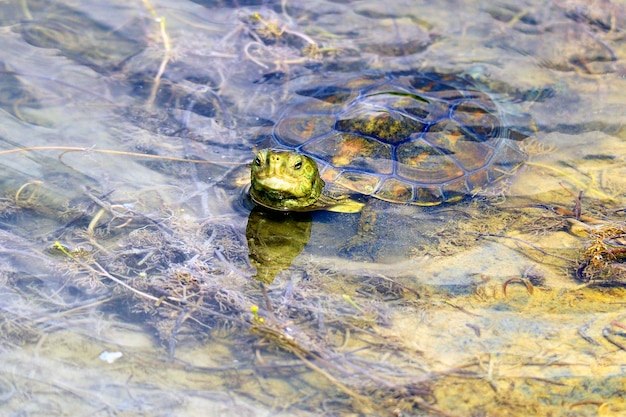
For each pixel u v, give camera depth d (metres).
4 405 0.98
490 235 1.08
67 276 1.03
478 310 1.03
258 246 1.06
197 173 1.10
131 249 1.05
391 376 1.00
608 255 1.06
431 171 1.10
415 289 1.04
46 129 1.11
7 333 1.01
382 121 1.11
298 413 0.98
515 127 1.14
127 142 1.11
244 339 1.01
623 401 0.99
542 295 1.04
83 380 0.99
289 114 1.13
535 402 0.99
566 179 1.11
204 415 0.98
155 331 1.01
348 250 1.07
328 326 1.02
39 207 1.07
